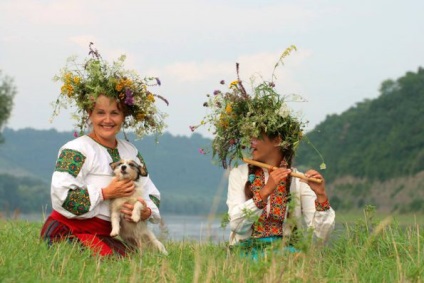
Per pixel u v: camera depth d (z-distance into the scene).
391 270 8.38
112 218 9.80
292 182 9.75
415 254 9.20
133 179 9.88
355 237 9.79
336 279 7.89
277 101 9.59
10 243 9.43
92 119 10.05
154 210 10.03
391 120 150.62
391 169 138.75
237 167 9.76
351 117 159.38
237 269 7.84
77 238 9.62
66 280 7.65
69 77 9.94
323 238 9.51
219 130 9.77
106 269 8.14
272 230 9.51
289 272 7.42
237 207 9.33
